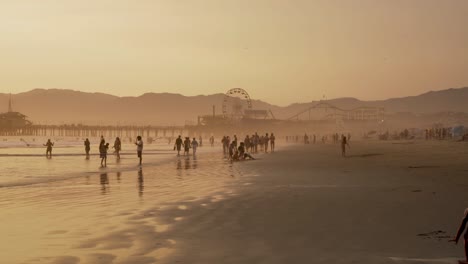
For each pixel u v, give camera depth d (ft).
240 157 141.18
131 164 124.67
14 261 26.61
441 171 84.53
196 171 98.37
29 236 33.50
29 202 52.70
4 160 146.10
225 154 188.24
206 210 44.75
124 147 311.06
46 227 36.96
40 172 98.17
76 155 180.45
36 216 42.55
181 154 189.37
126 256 27.55
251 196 54.65
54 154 187.01
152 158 157.89
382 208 44.45
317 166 106.32
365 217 39.91
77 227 36.86
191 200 51.88
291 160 133.59
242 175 85.76
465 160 116.16
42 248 29.76
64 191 63.46
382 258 26.37
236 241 31.42
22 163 130.52
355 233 33.58
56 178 83.76
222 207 46.52
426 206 45.09
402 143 281.54
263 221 38.75
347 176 79.20
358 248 29.09
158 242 31.27
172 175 88.53
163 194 58.13
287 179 75.72
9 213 44.47
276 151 206.69
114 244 30.76
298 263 25.58
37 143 410.11
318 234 33.42
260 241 31.35
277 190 60.44
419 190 57.77
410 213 41.39
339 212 42.70
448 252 27.89
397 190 58.29
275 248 29.30
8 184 73.56
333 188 61.77
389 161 117.08
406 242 30.58
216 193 58.13
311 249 28.94
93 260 26.68
